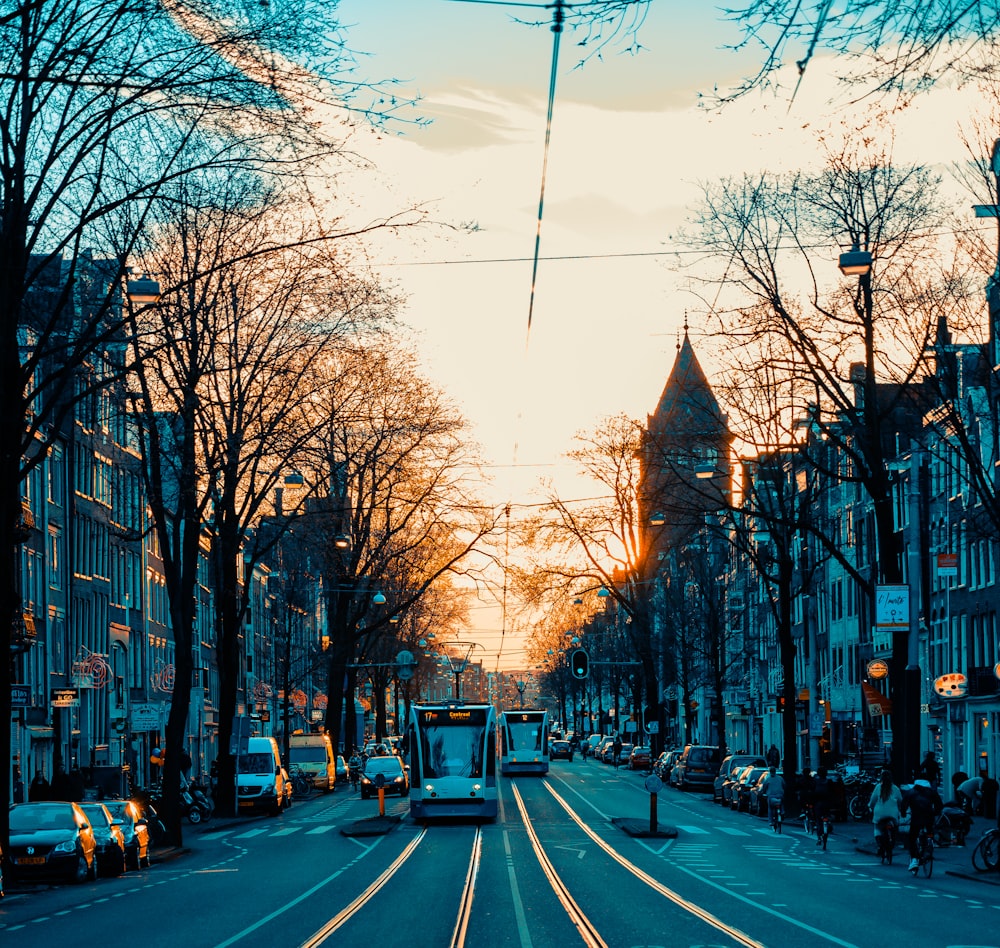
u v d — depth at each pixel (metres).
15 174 26.36
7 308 27.23
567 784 84.19
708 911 23.19
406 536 72.81
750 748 109.50
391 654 105.25
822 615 86.75
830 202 37.84
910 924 21.34
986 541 57.41
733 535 81.19
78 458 64.75
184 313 37.72
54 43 21.77
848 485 78.75
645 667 83.56
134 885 30.94
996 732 55.50
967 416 45.31
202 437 43.41
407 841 42.34
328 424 44.12
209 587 96.69
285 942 19.55
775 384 39.12
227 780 56.91
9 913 25.42
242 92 21.56
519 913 22.97
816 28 11.08
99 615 68.12
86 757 64.25
